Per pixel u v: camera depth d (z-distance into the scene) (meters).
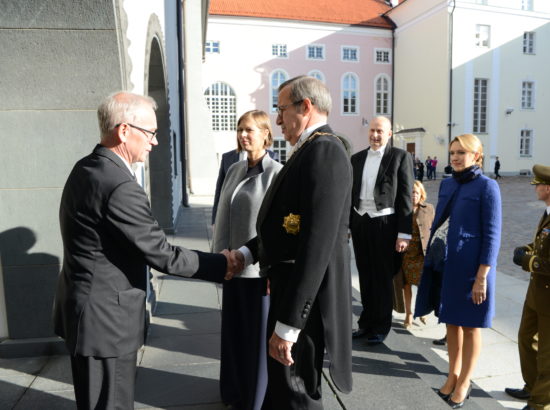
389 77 35.81
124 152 1.83
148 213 1.76
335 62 34.62
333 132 1.78
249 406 2.37
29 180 2.95
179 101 12.42
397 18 35.00
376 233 3.38
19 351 3.01
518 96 31.20
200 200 14.37
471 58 30.08
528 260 2.79
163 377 2.80
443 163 30.44
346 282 1.76
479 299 2.72
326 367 2.91
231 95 32.97
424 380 2.91
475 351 2.84
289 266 1.74
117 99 1.80
